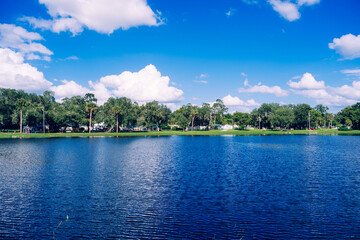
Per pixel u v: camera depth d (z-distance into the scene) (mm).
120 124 156000
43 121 127500
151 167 41625
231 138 121938
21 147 71625
